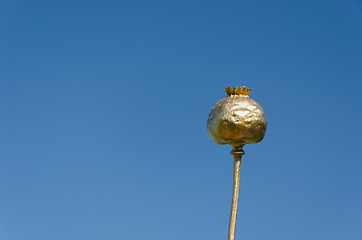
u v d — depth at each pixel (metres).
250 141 7.65
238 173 7.64
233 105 7.59
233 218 7.54
